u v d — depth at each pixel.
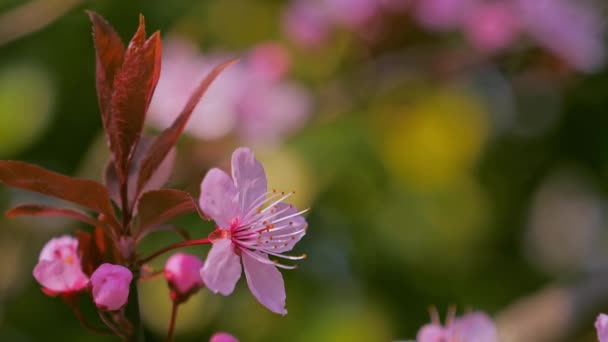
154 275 0.36
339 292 0.56
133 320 0.35
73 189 0.35
